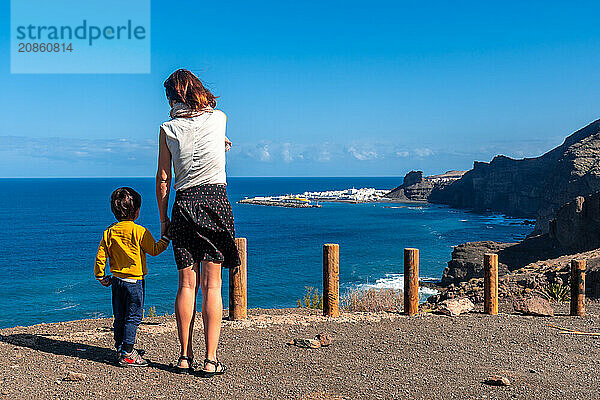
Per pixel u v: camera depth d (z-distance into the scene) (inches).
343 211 5792.3
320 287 1614.2
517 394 158.4
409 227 3949.3
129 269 174.2
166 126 163.2
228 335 228.8
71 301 1451.8
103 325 255.0
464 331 249.6
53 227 3735.2
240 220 4431.6
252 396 149.7
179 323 168.1
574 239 1354.6
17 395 145.3
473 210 6210.6
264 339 222.4
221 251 166.1
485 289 307.4
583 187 3393.2
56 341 209.5
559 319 291.6
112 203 175.9
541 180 5664.4
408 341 226.5
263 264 2107.5
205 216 161.9
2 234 3287.4
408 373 177.8
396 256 2331.4
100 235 3235.7
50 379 159.8
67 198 7864.2
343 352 204.7
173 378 163.0
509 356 207.3
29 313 1317.7
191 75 166.6
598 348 224.4
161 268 1968.5
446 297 578.2
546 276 483.5
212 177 164.1
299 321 263.1
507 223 4507.9
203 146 161.9
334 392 155.6
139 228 173.9
